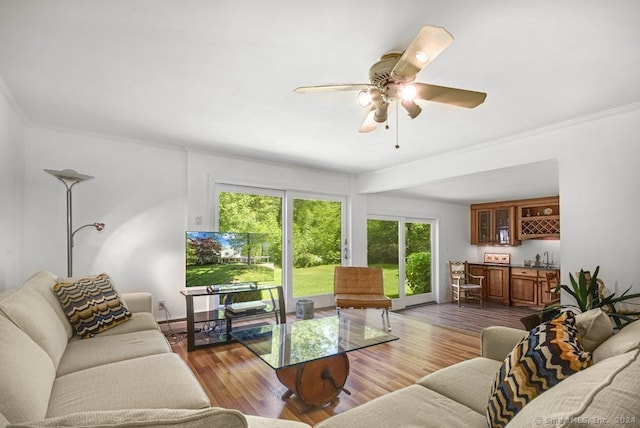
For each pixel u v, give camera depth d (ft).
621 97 8.70
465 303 24.49
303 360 7.37
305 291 17.69
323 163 16.44
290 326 10.25
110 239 12.66
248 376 9.25
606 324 5.02
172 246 13.85
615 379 2.86
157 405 4.70
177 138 12.68
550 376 3.78
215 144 13.42
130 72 7.66
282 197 17.25
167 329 13.08
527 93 8.47
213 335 12.62
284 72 7.59
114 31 6.14
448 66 7.16
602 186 9.70
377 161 15.88
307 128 11.36
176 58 7.04
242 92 8.63
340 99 9.03
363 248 19.62
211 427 2.30
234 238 13.10
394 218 22.66
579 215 10.12
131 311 9.69
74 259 12.01
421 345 12.28
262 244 13.71
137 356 6.59
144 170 13.37
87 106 9.67
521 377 4.00
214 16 5.70
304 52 6.75
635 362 3.17
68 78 7.96
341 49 6.63
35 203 11.34
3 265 9.23
